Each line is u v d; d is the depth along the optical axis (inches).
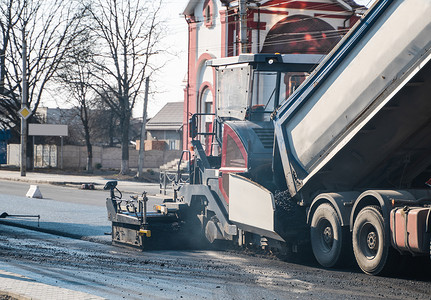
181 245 613.0
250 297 373.7
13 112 2363.4
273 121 535.8
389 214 427.5
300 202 511.8
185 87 1886.1
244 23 1273.4
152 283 419.2
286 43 1581.0
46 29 2285.9
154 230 601.9
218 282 423.5
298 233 507.2
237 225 549.6
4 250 581.0
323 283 417.1
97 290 392.8
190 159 639.8
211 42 1729.8
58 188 1641.2
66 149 2605.8
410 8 409.1
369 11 445.4
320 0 1608.0
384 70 430.0
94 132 3324.3
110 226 783.1
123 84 2074.3
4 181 1902.1
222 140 589.3
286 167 518.3
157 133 3661.4
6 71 2314.2
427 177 495.5
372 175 495.8
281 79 576.4
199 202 624.4
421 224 404.8
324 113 482.6
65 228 757.3
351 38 461.1
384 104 429.7
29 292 357.1
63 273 455.8
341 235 468.4
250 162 545.6
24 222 813.2
